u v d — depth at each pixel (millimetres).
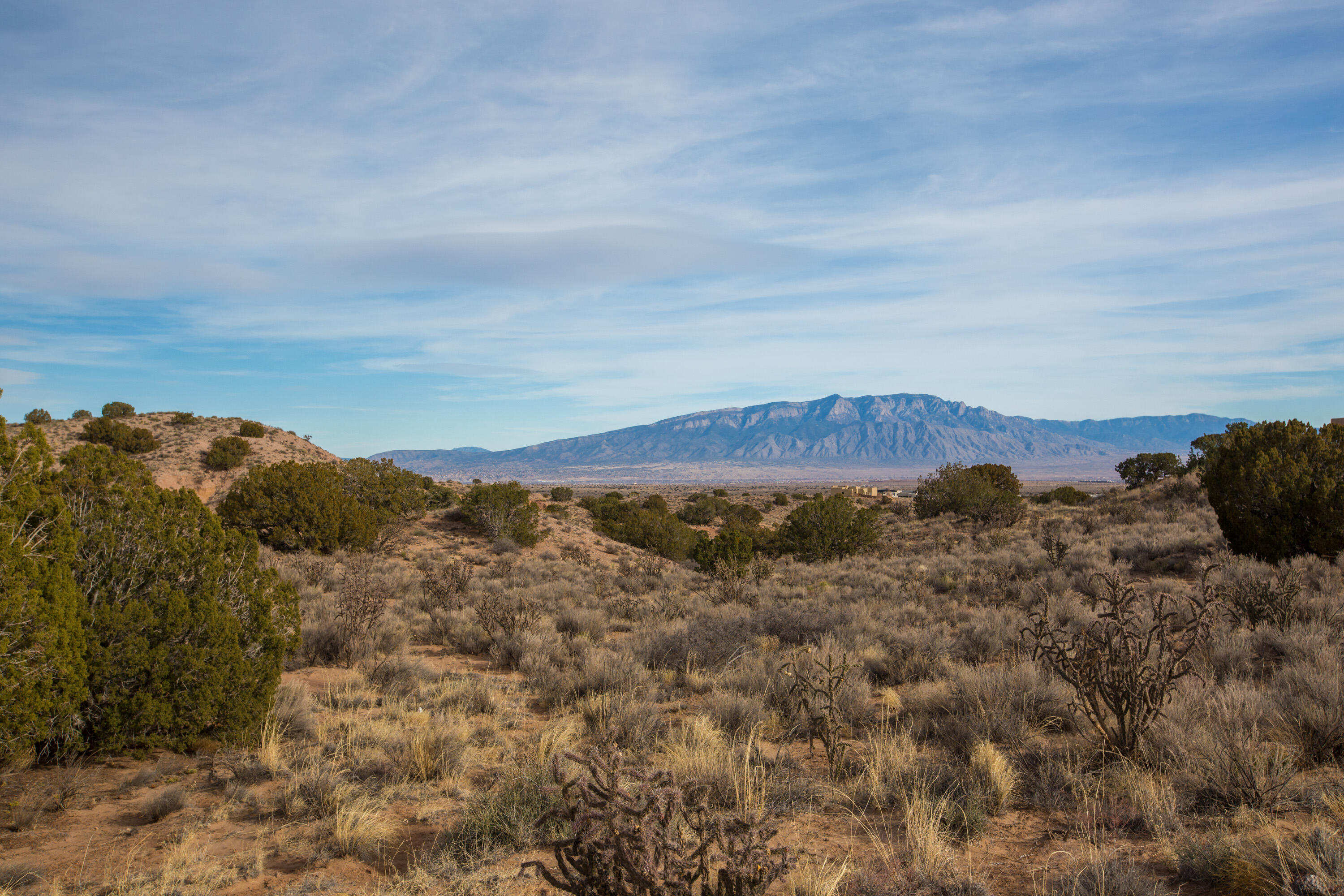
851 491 111188
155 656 6840
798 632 12844
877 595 17766
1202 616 7254
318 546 27562
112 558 7004
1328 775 5598
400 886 4453
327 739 7496
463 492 49875
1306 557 16000
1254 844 4406
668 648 11984
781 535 32562
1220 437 39656
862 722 8164
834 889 4176
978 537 33969
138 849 5043
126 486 7637
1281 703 6867
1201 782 5367
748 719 8086
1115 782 5707
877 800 5691
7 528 5887
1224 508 18609
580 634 13719
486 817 5176
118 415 56562
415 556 30062
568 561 32281
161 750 7090
